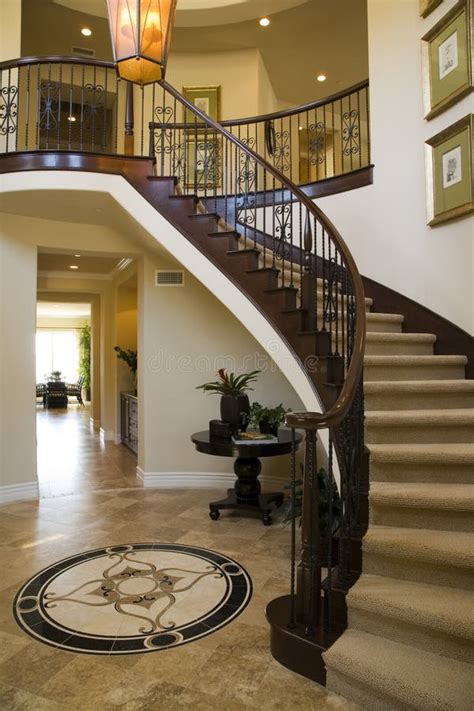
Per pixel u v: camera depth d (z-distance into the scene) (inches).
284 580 124.6
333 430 92.0
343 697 79.9
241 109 277.1
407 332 170.6
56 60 172.1
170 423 218.7
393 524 96.6
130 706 78.5
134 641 96.8
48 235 205.2
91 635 99.0
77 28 261.4
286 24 252.5
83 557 138.1
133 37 102.2
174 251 164.4
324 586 91.2
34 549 144.1
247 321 149.0
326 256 199.9
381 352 149.3
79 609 109.3
